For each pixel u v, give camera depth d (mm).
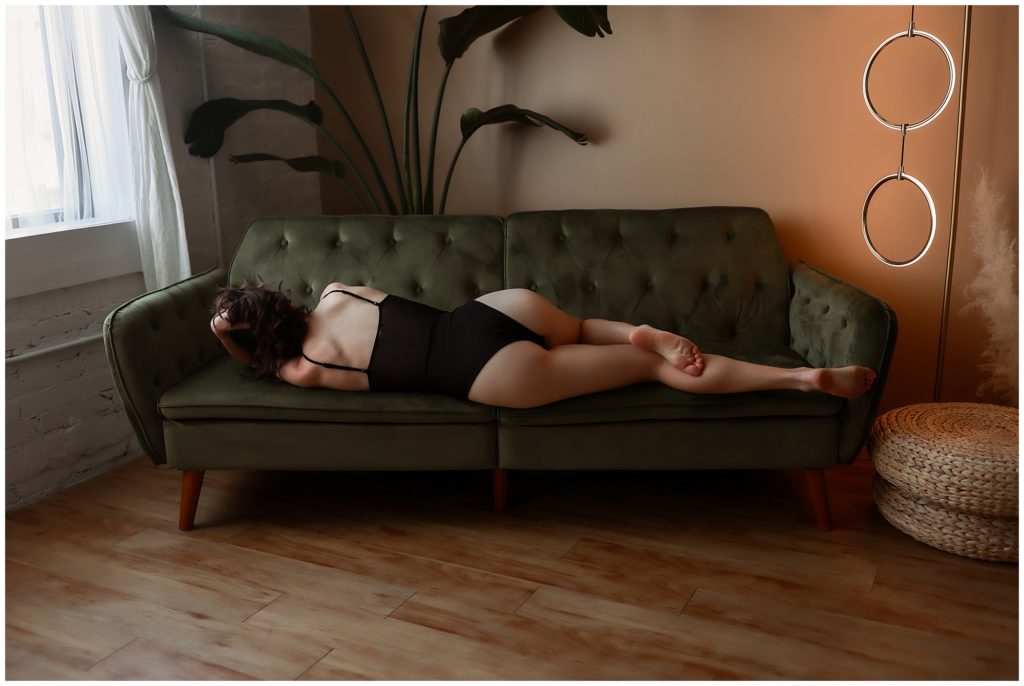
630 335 2355
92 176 2955
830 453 2367
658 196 3287
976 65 2791
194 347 2689
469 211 3596
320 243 2980
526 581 2199
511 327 2402
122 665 1869
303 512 2643
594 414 2373
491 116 3156
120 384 2396
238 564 2318
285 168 3676
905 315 3049
